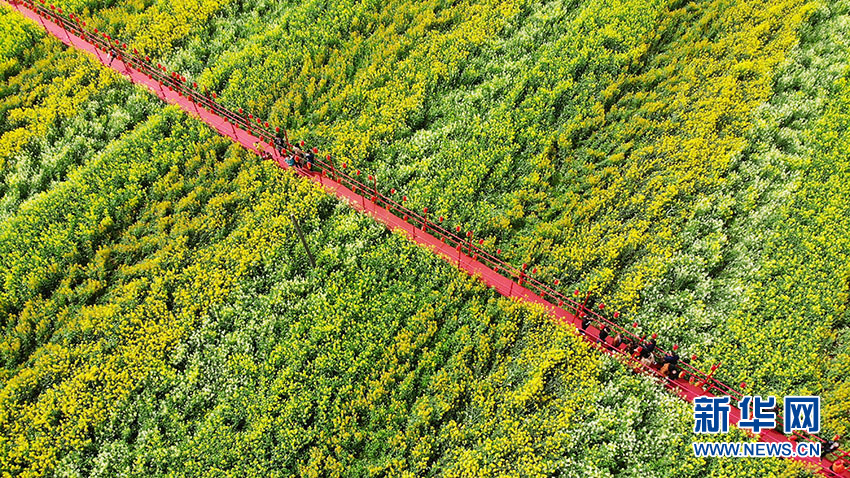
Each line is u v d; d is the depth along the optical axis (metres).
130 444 19.95
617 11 31.98
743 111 27.44
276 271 23.78
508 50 31.12
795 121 26.83
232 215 25.47
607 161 26.38
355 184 26.47
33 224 25.03
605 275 22.92
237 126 28.81
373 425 19.98
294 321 22.52
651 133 27.34
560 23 32.12
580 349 21.02
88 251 24.50
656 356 21.02
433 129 28.19
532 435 19.67
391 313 22.39
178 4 33.50
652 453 19.11
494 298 22.61
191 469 19.25
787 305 21.77
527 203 25.58
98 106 29.31
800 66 28.89
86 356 21.67
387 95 29.33
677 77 29.11
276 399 20.48
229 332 22.38
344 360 21.33
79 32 32.53
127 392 20.73
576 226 24.66
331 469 19.17
